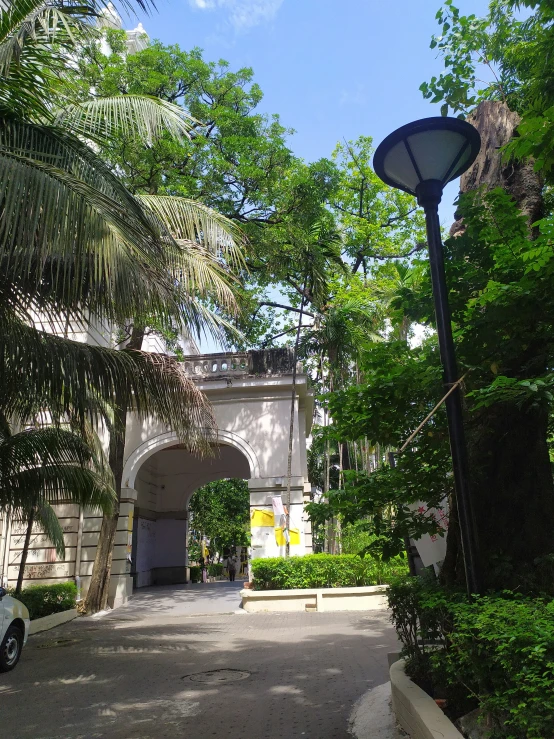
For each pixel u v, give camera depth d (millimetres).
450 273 4953
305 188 17906
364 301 18219
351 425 5578
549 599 4012
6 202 5664
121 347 19578
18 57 6656
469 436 5426
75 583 17141
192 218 9750
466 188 6496
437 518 6598
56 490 11094
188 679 7973
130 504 18438
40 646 11406
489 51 7098
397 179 4723
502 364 4828
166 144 14875
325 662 8773
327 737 5332
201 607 16781
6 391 8258
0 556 17234
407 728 4676
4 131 7008
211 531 39062
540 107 5055
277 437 18359
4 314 7789
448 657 4047
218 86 18172
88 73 14867
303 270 18266
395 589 5781
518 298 4234
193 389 10406
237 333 10078
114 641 11492
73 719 6289
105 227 6027
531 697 2830
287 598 15625
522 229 4887
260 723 5840
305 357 18781
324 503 6398
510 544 5121
